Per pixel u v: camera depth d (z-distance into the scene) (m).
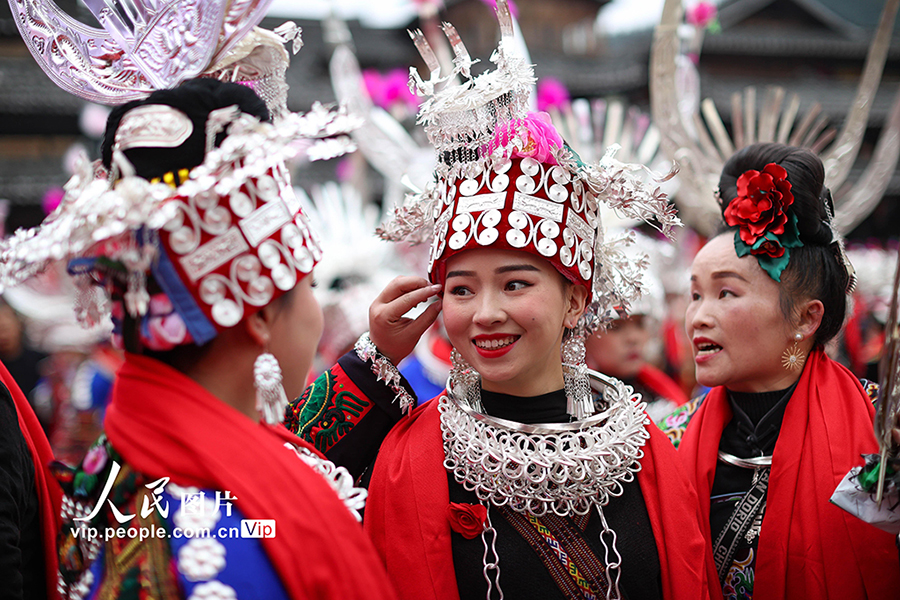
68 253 0.93
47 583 1.30
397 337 1.46
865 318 4.76
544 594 1.29
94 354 4.09
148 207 0.88
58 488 1.38
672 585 1.32
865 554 1.41
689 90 2.96
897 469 1.25
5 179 13.93
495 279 1.30
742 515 1.56
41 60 1.23
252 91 1.06
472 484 1.35
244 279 0.97
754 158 1.64
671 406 2.96
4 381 1.37
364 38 17.16
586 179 1.37
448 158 1.37
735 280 1.56
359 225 5.73
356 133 4.38
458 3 14.95
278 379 0.99
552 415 1.41
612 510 1.36
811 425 1.52
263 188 1.00
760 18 19.58
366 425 1.47
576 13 17.97
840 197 3.12
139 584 0.89
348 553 0.97
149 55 1.13
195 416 0.97
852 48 18.89
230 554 0.90
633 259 1.51
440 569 1.29
